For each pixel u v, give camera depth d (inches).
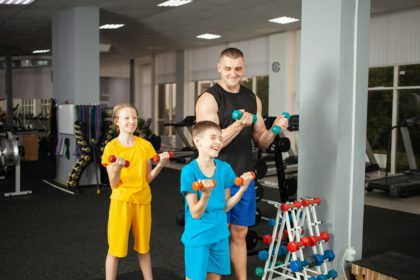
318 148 120.2
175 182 289.7
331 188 117.1
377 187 247.6
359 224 123.2
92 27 288.7
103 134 260.5
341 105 115.5
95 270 129.4
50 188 269.4
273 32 388.2
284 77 382.9
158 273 127.0
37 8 287.3
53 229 175.0
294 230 108.3
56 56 315.0
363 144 122.0
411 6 291.1
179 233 170.1
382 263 109.1
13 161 238.4
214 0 272.8
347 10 114.7
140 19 331.3
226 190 89.2
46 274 126.0
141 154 103.7
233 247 99.5
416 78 300.0
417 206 222.8
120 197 101.3
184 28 369.4
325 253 110.3
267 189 265.0
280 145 152.9
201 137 83.3
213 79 473.4
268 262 112.6
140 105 627.8
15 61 542.0
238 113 88.0
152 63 573.6
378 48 317.1
